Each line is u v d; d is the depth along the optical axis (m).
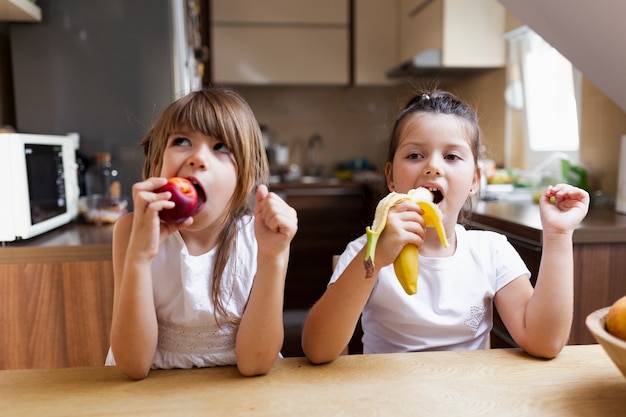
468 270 1.05
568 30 1.52
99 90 2.08
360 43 3.80
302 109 4.17
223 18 3.71
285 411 0.64
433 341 1.02
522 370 0.76
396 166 1.04
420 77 3.65
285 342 2.75
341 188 3.48
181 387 0.71
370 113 4.21
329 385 0.71
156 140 0.86
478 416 0.63
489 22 3.05
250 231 0.96
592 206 2.12
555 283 0.83
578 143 2.52
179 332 0.90
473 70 3.36
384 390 0.69
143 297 0.74
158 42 2.07
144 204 0.71
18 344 1.47
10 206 1.46
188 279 0.88
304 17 3.77
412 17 3.53
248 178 0.86
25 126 2.08
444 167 0.98
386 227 0.75
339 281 0.79
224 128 0.81
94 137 2.10
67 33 2.06
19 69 2.06
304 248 3.49
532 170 2.92
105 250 1.46
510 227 1.74
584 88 2.36
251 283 0.92
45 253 1.45
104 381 0.73
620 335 0.62
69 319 1.47
